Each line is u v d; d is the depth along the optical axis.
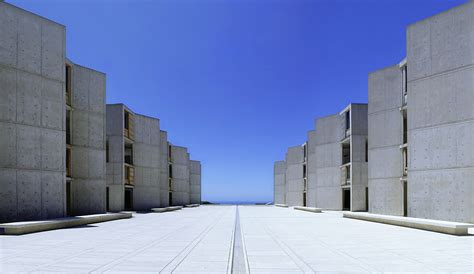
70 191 23.28
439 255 8.81
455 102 17.91
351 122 31.95
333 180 36.12
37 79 18.14
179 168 50.94
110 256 8.60
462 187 17.33
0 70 16.66
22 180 17.12
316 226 16.92
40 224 14.57
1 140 16.48
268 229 15.47
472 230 15.02
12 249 9.70
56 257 8.46
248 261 8.05
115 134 31.19
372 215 19.92
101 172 25.22
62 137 19.20
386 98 24.88
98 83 25.56
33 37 18.09
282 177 64.00
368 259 8.28
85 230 15.00
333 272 6.96
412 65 19.97
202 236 12.74
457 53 17.97
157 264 7.65
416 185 19.39
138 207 35.22
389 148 24.47
